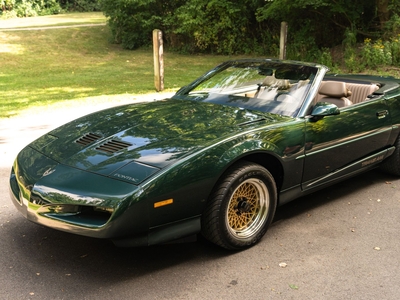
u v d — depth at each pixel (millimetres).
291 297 2713
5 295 2668
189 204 2877
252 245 3354
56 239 3426
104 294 2695
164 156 2904
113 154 3018
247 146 3121
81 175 2850
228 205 3076
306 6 16141
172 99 4324
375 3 15070
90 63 15773
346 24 16547
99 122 3662
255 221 3361
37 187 2877
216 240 3109
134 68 14820
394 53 13195
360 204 4281
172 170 2775
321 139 3732
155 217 2756
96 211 2762
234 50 19328
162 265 3066
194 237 3061
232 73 4469
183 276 2926
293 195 3693
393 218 3967
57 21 26531
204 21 18422
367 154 4418
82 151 3139
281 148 3379
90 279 2867
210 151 2957
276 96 3918
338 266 3104
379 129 4406
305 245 3410
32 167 3119
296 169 3566
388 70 12633
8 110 8383
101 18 28594
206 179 2891
